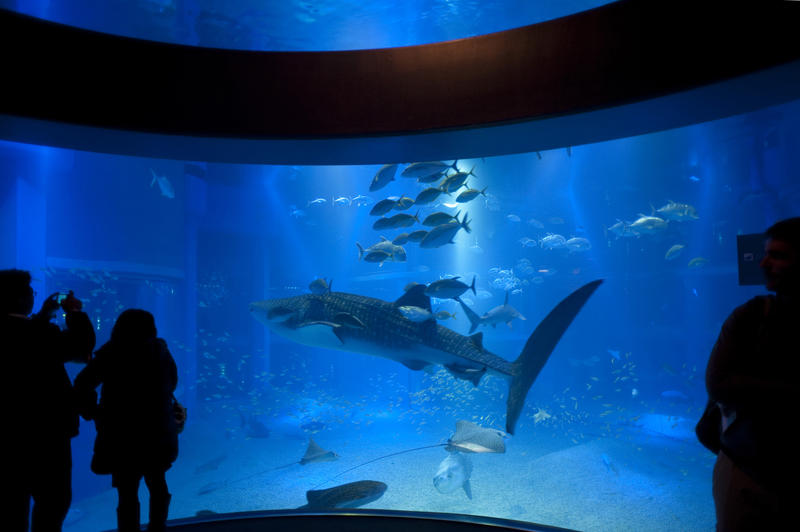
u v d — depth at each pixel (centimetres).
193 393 1819
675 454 1152
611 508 885
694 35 290
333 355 2462
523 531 296
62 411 241
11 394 227
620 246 2752
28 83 321
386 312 527
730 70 277
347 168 2725
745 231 2238
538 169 2533
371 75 358
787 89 296
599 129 357
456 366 496
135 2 514
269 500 995
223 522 323
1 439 223
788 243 150
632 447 1202
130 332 256
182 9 520
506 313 802
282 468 1195
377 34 539
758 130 2025
